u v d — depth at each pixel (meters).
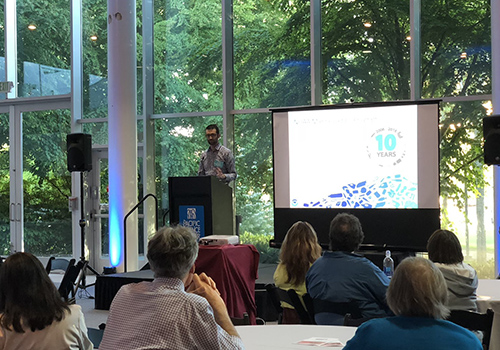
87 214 10.61
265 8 9.15
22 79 11.12
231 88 9.30
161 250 2.35
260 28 9.17
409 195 6.91
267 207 9.05
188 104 9.69
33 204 11.00
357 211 7.16
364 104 7.13
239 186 9.21
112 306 2.38
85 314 7.09
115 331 2.32
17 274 2.51
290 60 8.97
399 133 6.96
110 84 9.19
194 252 2.40
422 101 6.84
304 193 7.44
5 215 11.27
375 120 7.09
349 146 7.22
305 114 7.43
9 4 11.12
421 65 8.20
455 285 3.71
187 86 9.70
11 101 11.09
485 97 7.87
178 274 2.37
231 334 2.37
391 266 5.60
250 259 5.03
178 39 9.78
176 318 2.25
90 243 10.62
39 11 11.00
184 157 9.74
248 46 9.23
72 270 6.15
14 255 2.56
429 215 6.82
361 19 8.52
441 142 8.10
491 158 6.35
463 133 8.00
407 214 6.92
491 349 3.98
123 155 9.13
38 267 2.56
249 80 9.21
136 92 9.28
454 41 8.05
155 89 9.95
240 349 2.33
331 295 3.62
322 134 7.35
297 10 8.94
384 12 8.40
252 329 3.29
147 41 9.92
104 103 10.53
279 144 7.57
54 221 10.84
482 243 7.88
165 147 9.88
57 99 10.80
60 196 10.81
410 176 6.91
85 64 10.66
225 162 7.50
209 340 2.26
